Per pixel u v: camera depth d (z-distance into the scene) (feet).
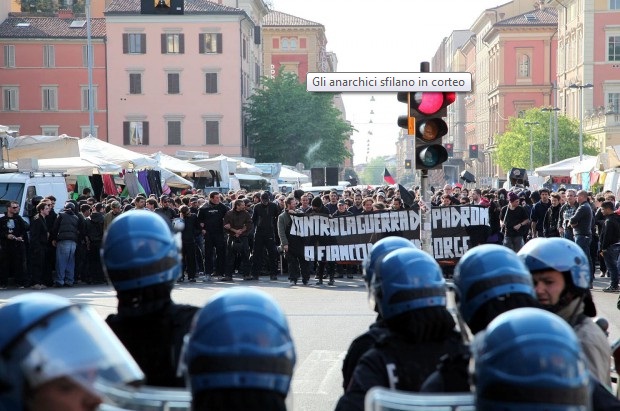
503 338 9.39
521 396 9.14
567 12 383.04
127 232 15.24
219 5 348.18
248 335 10.62
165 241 15.33
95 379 8.97
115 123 346.33
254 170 205.87
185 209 99.09
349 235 95.20
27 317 9.01
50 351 8.87
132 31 344.69
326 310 71.61
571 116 371.97
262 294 11.15
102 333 9.32
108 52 344.69
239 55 346.13
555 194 102.32
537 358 9.12
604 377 17.37
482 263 14.97
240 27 347.56
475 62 578.25
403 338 16.20
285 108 359.66
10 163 119.85
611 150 148.36
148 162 134.10
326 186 187.21
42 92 346.74
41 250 93.35
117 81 345.72
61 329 9.03
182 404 11.22
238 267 110.52
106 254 15.31
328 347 53.52
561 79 393.50
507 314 9.67
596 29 349.20
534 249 17.56
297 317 67.31
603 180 146.30
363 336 17.80
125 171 132.46
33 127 346.74
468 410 11.06
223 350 10.58
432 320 15.90
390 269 16.08
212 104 346.33
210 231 100.78
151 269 15.12
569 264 17.33
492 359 9.37
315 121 361.30
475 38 577.02
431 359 16.08
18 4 405.18
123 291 15.26
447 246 95.91
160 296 15.30
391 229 95.04
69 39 344.69
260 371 10.58
